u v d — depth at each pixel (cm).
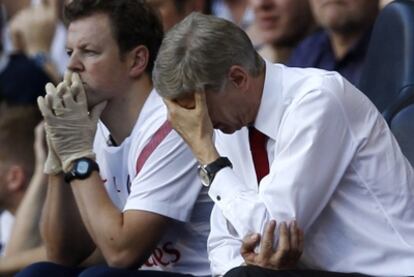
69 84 1423
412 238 1269
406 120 1446
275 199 1245
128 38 1414
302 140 1252
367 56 1542
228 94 1257
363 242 1266
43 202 1880
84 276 1348
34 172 1983
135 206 1389
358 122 1274
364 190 1270
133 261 1388
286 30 2020
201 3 1962
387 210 1270
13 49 2478
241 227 1255
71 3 1422
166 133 1398
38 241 1873
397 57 1495
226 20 1257
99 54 1410
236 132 1316
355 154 1269
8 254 1866
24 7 2711
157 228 1389
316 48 1903
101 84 1414
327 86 1266
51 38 2456
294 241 1238
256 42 2120
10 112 1995
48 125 1426
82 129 1422
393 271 1259
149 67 1430
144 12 1428
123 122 1434
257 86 1274
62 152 1424
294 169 1246
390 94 1488
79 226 1510
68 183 1453
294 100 1267
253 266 1238
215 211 1337
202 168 1276
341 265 1268
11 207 1995
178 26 1261
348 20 1823
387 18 1516
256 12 2038
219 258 1321
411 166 1352
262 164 1300
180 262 1430
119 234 1381
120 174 1454
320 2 1845
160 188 1391
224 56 1244
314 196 1249
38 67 2350
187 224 1418
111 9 1412
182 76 1249
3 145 1981
